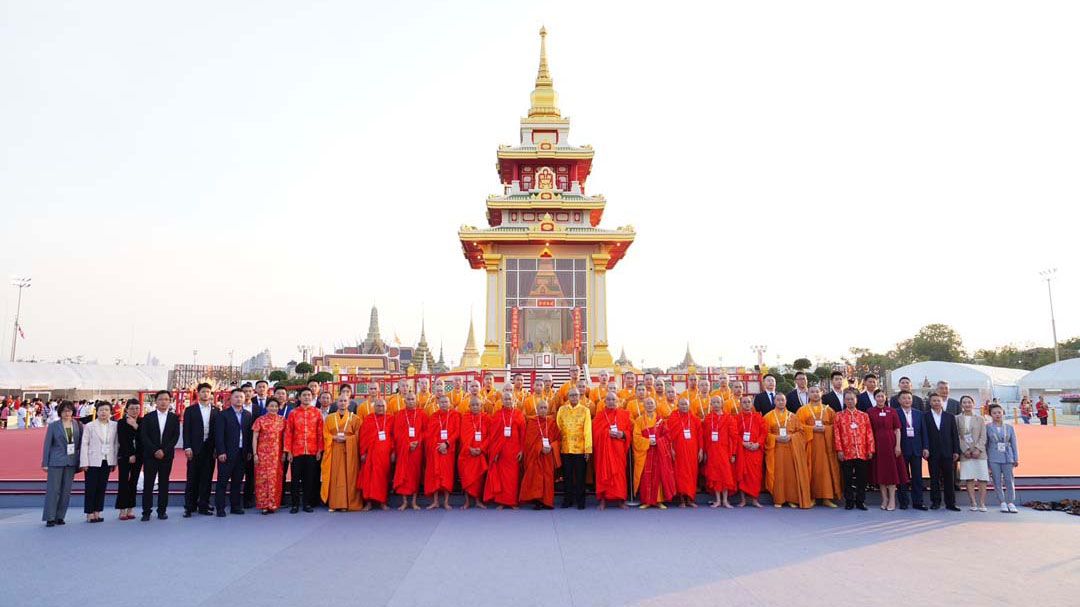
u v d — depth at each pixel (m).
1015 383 60.69
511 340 33.56
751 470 13.23
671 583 8.09
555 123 37.91
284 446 13.04
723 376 16.12
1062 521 11.88
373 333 133.88
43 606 7.41
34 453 21.05
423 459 13.60
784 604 7.32
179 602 7.51
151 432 12.47
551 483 13.14
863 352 92.94
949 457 12.96
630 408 13.69
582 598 7.55
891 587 7.93
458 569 8.76
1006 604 7.31
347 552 9.73
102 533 11.15
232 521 12.14
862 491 12.95
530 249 34.69
